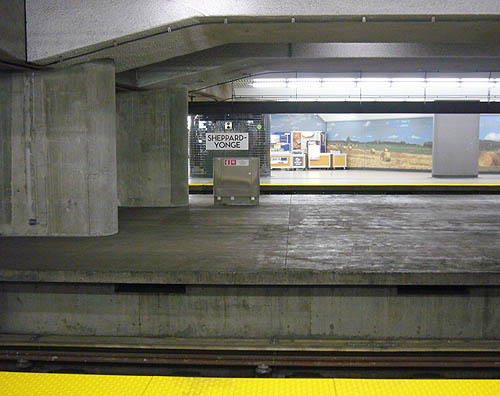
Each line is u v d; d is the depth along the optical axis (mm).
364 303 6496
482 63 16422
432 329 6520
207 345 6316
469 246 8258
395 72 19750
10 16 8203
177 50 9703
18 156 9328
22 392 3418
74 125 9133
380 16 8086
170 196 14398
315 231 10000
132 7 8312
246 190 14656
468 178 24328
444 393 3338
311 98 24172
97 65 9102
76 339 6605
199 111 21453
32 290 6859
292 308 6547
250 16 8109
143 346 6348
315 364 6012
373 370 6008
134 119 14383
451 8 7941
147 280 6512
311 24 8477
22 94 9227
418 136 30656
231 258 7293
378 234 9602
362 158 34031
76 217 9297
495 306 6488
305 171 31969
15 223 9430
